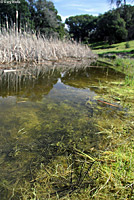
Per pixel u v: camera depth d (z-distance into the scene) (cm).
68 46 650
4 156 87
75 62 552
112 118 137
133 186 71
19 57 402
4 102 160
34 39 483
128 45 1291
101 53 1039
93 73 352
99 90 216
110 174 76
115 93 204
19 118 129
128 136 110
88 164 84
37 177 75
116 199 66
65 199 65
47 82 251
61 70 379
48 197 66
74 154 92
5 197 65
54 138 105
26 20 1451
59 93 198
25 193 68
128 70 391
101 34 2516
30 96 182
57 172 79
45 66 417
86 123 127
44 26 1889
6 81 244
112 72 368
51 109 149
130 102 174
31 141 101
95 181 74
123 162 85
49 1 1930
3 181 73
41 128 116
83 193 68
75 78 291
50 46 547
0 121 122
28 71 334
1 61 368
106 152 92
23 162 84
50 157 88
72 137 108
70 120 130
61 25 2300
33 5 1808
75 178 76
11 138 103
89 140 105
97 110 152
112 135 111
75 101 173
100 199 66
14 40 403
